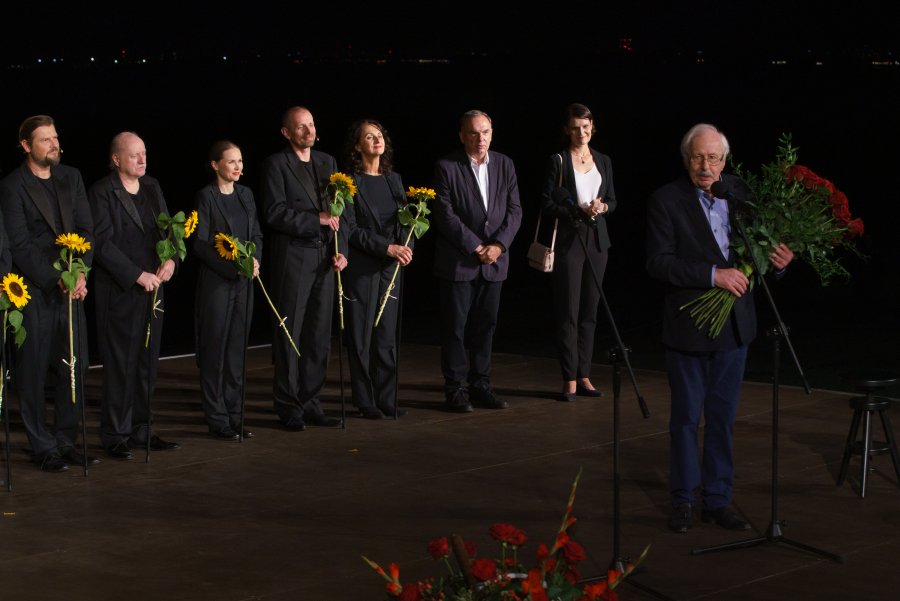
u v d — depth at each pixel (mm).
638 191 19453
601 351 9289
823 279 4934
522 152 27266
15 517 5266
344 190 6777
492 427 6906
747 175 5012
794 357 4656
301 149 6941
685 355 5039
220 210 6660
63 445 6234
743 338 4992
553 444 6512
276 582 4469
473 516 5277
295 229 6758
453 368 7359
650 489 5680
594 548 4852
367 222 7078
